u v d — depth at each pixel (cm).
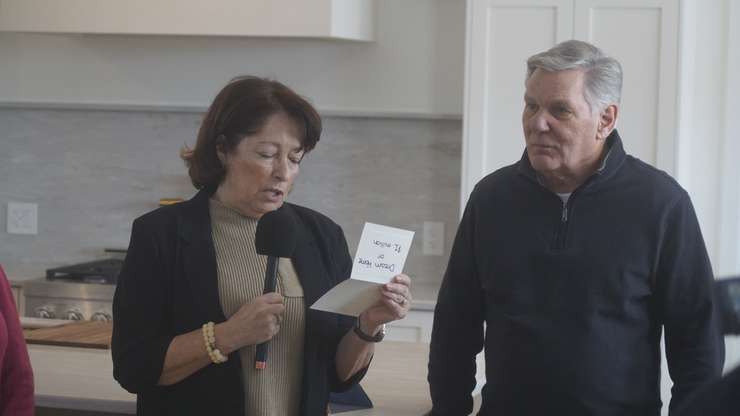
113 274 416
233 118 195
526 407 222
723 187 400
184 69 448
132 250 202
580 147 218
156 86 451
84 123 461
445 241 439
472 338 241
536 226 224
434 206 439
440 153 437
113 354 201
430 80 431
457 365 240
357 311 200
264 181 197
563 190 227
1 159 468
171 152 455
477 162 387
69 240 466
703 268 218
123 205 461
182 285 200
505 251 226
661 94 375
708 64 397
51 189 466
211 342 191
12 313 213
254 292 201
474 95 386
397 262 198
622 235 218
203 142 201
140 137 457
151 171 457
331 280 212
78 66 455
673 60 373
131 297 200
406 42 432
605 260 217
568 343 218
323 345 205
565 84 215
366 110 434
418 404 243
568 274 219
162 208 208
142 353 196
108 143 460
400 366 279
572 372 217
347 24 409
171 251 201
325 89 439
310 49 439
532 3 381
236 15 402
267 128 195
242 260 203
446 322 240
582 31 379
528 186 228
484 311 241
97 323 306
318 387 204
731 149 398
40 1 413
